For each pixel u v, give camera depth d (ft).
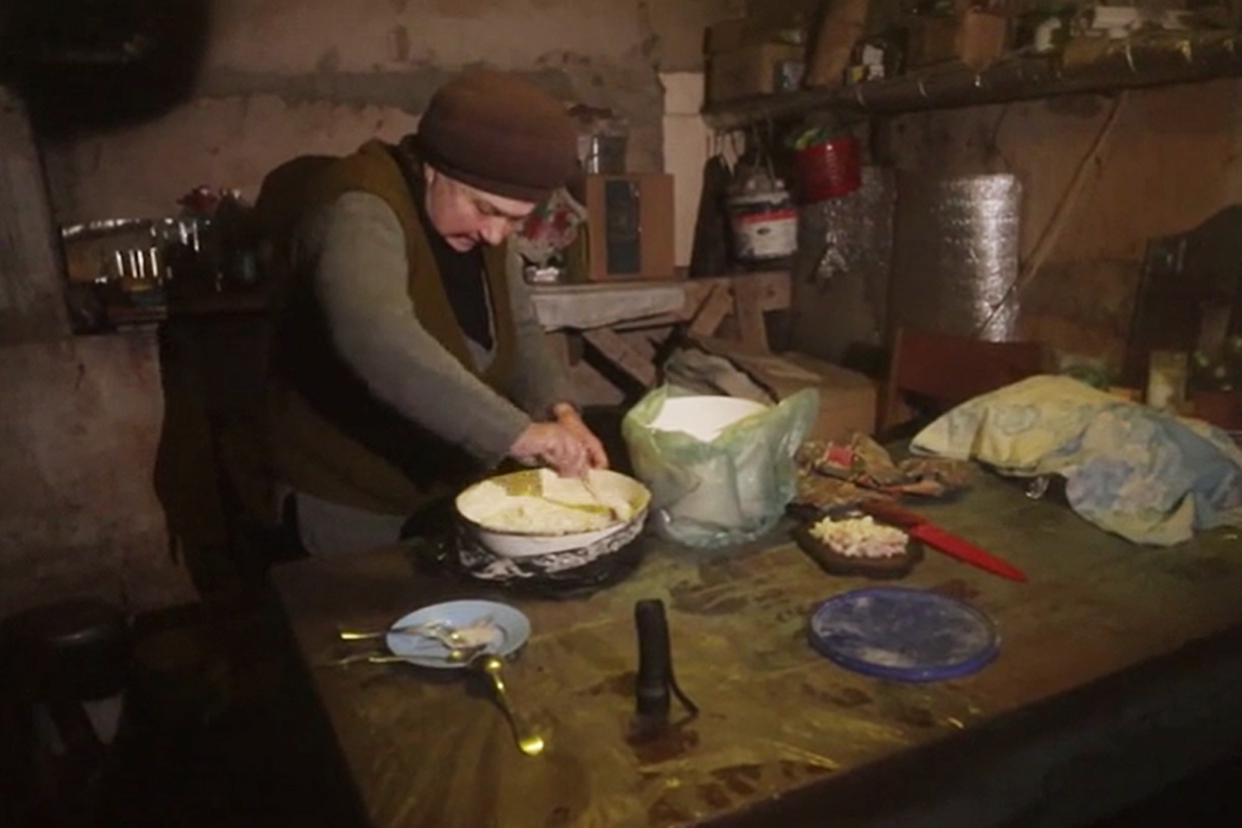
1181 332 6.43
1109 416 4.87
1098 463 4.66
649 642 3.12
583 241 9.27
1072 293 7.21
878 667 3.27
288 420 5.31
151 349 7.27
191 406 8.36
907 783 2.91
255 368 8.75
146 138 8.38
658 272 9.61
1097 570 4.07
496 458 4.25
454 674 3.37
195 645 7.14
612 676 3.33
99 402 7.18
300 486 5.31
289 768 6.51
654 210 9.45
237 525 8.60
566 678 3.32
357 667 3.44
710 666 3.38
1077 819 3.31
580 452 4.33
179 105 8.43
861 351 9.30
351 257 4.34
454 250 5.04
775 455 4.40
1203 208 6.22
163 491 8.05
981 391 6.89
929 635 3.49
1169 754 3.49
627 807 2.67
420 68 9.35
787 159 9.77
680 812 2.64
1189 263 6.34
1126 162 6.69
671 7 10.40
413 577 4.19
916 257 8.48
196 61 8.39
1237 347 5.93
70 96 8.06
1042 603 3.78
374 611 3.89
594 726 3.04
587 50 10.09
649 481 4.41
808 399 4.46
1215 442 4.74
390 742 2.99
